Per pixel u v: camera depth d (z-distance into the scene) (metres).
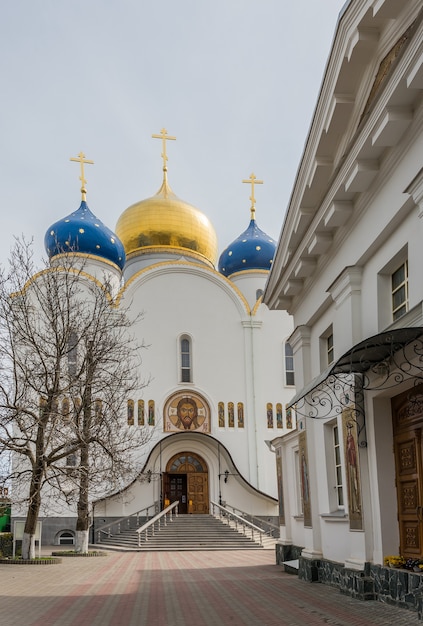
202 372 41.34
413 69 9.41
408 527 12.08
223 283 42.88
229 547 32.09
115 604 13.69
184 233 48.34
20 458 28.39
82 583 17.75
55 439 27.86
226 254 49.84
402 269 12.38
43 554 29.28
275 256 17.94
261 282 48.16
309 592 14.32
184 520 35.84
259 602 13.25
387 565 12.07
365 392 13.20
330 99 12.63
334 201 13.28
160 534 33.50
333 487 15.83
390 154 11.34
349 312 13.66
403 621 10.13
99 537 36.53
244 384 41.69
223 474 39.44
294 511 21.38
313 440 16.98
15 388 25.05
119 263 43.59
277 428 41.28
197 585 16.78
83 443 24.98
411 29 9.16
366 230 12.87
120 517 37.44
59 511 36.28
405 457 12.29
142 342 38.03
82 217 43.25
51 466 25.44
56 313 26.22
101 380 27.45
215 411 40.81
